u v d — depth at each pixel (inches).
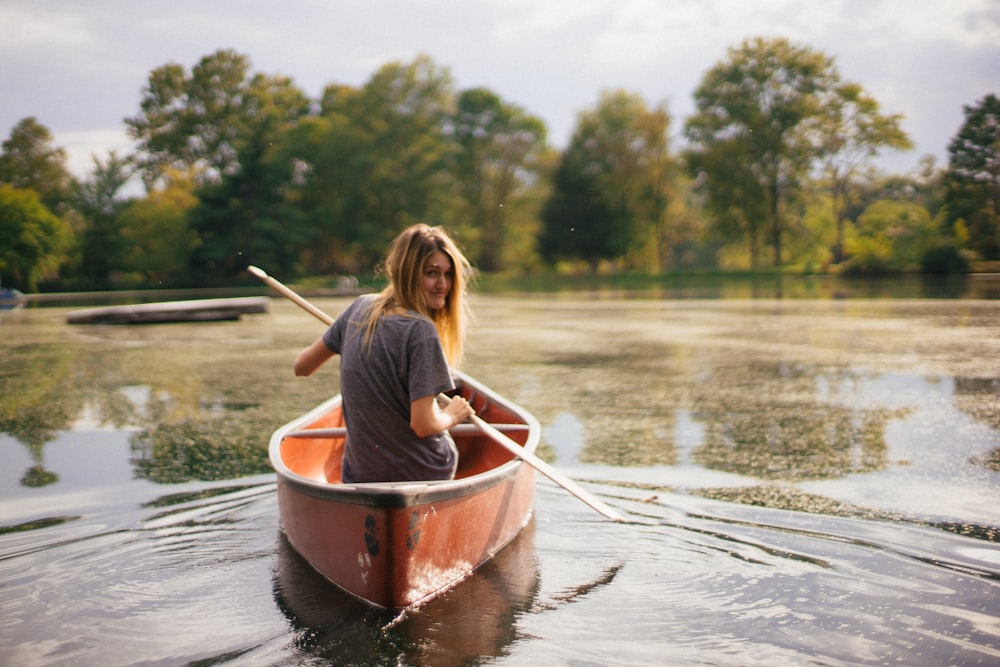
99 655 87.1
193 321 558.3
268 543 120.3
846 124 1726.1
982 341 372.2
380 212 2073.1
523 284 1519.4
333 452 163.0
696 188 1831.9
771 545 117.4
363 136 2009.1
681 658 85.3
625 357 339.3
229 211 1895.9
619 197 1983.3
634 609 97.3
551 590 103.1
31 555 115.7
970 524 125.4
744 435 191.2
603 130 1998.0
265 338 441.1
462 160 2190.0
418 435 108.0
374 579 97.8
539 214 2063.2
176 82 2222.0
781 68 1729.8
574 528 126.1
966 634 90.1
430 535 100.5
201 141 2233.0
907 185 1830.7
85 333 482.3
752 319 527.5
